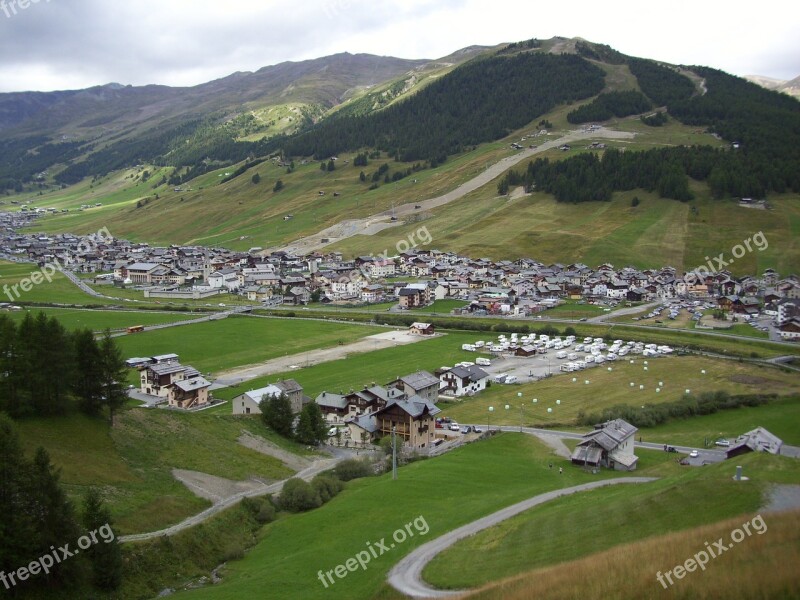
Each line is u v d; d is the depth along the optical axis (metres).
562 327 183.62
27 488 52.25
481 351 160.00
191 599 51.62
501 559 52.72
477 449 94.19
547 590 42.81
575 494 69.88
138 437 82.62
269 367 141.38
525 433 102.31
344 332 179.62
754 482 56.16
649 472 83.00
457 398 124.88
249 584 53.41
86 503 55.59
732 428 104.62
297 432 98.56
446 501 70.44
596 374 138.25
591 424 107.19
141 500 67.62
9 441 53.22
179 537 61.69
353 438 101.25
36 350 76.81
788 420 107.25
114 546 53.81
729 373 135.88
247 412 106.50
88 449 74.88
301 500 74.44
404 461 90.56
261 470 84.19
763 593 37.78
